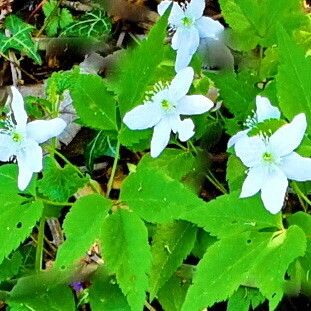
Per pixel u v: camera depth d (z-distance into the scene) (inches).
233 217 8.8
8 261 11.1
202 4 11.4
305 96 9.3
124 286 8.8
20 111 9.9
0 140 9.9
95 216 9.2
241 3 11.4
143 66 10.0
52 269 10.9
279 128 9.0
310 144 9.2
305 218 9.3
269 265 8.4
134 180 9.4
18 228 9.4
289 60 9.3
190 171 11.3
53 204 10.2
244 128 11.3
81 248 9.0
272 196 8.7
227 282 8.4
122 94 10.2
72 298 10.7
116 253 9.0
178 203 9.1
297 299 11.3
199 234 10.4
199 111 10.1
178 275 10.6
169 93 10.1
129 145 10.3
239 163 10.2
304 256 9.5
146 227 9.5
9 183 10.1
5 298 11.0
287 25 11.5
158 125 10.1
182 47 11.4
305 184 10.4
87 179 10.6
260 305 11.4
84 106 10.4
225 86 11.4
